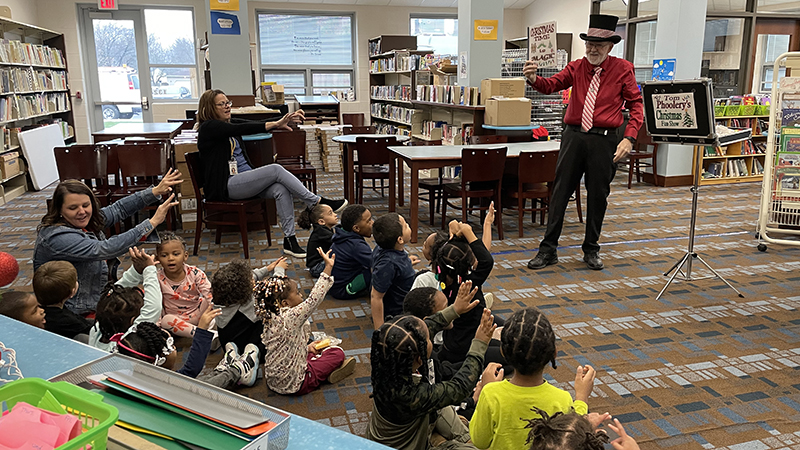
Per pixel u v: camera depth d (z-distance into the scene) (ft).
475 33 24.86
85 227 9.53
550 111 28.66
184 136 20.58
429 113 32.12
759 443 7.27
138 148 18.28
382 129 39.91
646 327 10.96
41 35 34.76
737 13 29.48
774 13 30.12
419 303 7.50
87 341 8.19
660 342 10.30
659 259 15.40
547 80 14.33
